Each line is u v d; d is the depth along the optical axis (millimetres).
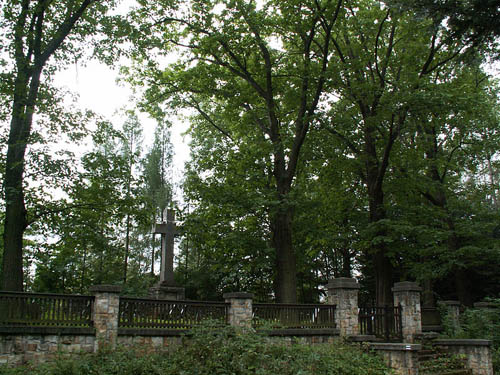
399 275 31906
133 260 33000
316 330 15664
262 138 23859
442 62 22641
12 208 15508
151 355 12102
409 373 13133
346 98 23859
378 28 23469
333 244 26391
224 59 24250
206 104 27562
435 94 19703
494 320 19078
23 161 15453
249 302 14453
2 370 10383
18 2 15867
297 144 22547
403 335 17391
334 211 26172
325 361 12500
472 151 26141
